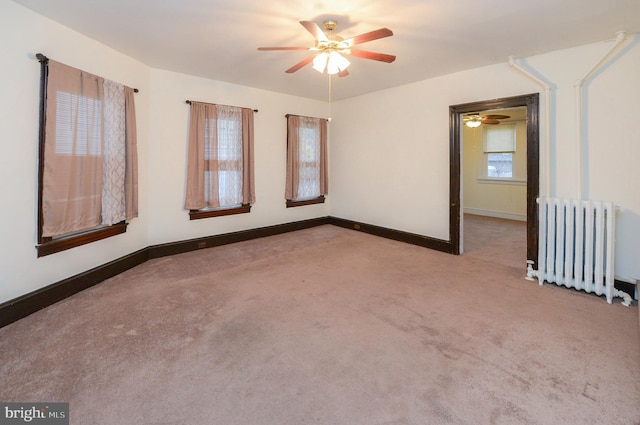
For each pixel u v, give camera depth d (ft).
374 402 5.36
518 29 9.32
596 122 10.19
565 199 10.30
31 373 6.03
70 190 9.40
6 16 7.75
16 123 8.05
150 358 6.57
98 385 5.74
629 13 8.27
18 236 8.23
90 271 10.41
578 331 7.63
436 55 11.53
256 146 16.85
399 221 16.69
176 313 8.59
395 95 16.31
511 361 6.48
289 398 5.46
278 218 18.30
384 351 6.84
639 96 9.44
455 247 14.16
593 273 10.02
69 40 9.32
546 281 10.85
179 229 14.44
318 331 7.68
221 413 5.13
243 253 14.46
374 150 17.66
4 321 7.79
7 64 7.81
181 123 14.08
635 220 9.68
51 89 8.68
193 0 7.80
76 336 7.38
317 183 19.81
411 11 8.34
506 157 23.34
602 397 5.45
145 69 12.77
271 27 9.30
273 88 16.58
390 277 11.35
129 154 11.65
